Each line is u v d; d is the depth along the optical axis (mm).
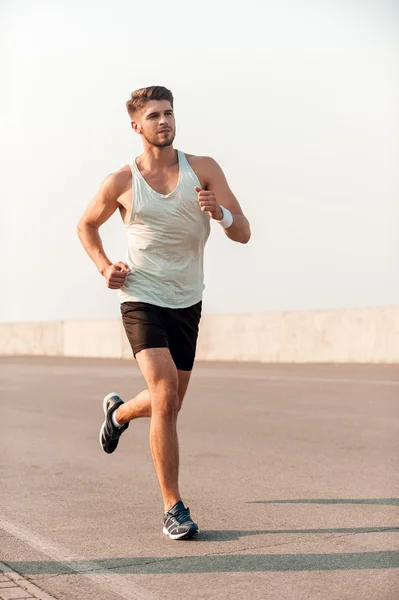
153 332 5320
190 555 4781
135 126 5441
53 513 5848
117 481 6988
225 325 25109
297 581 4301
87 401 13500
